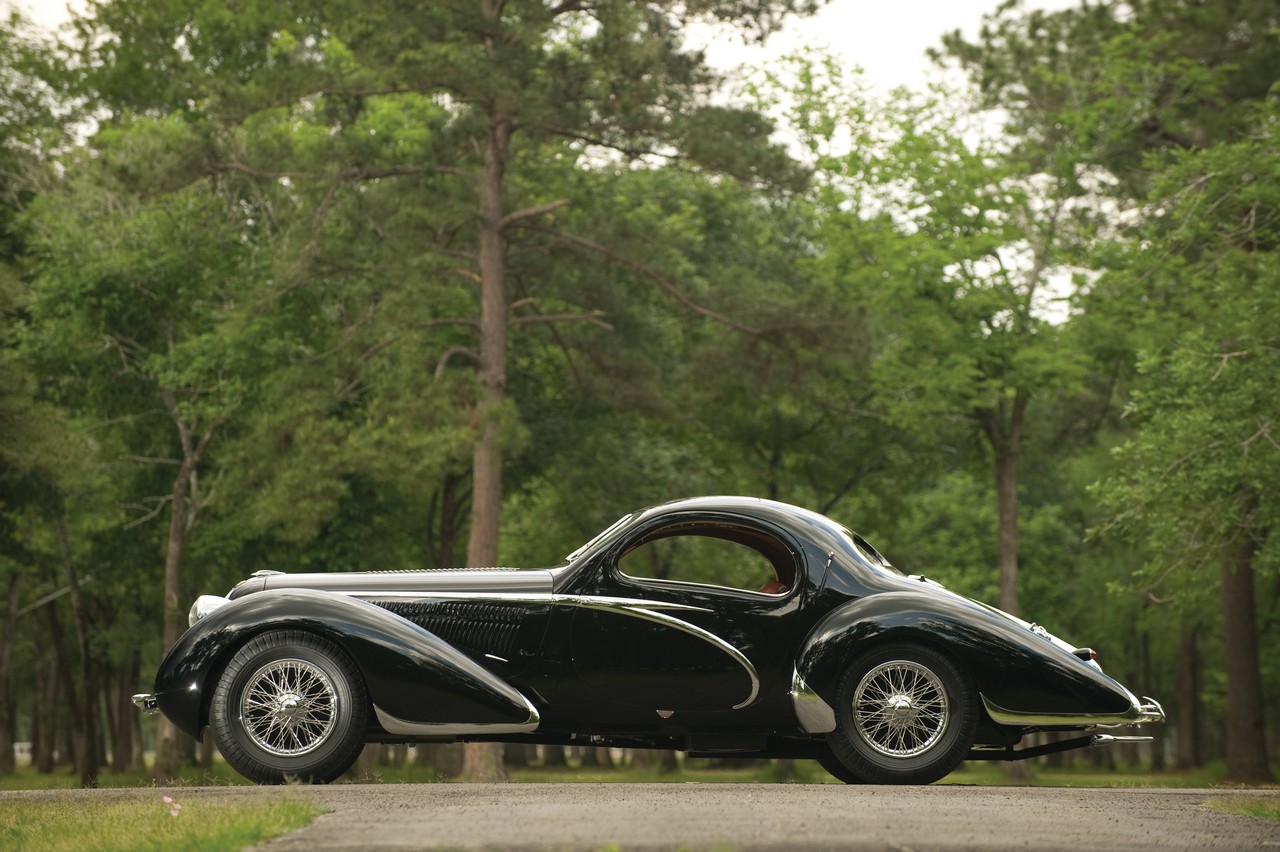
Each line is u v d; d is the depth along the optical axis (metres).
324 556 33.50
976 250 33.00
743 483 41.38
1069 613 55.81
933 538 56.22
